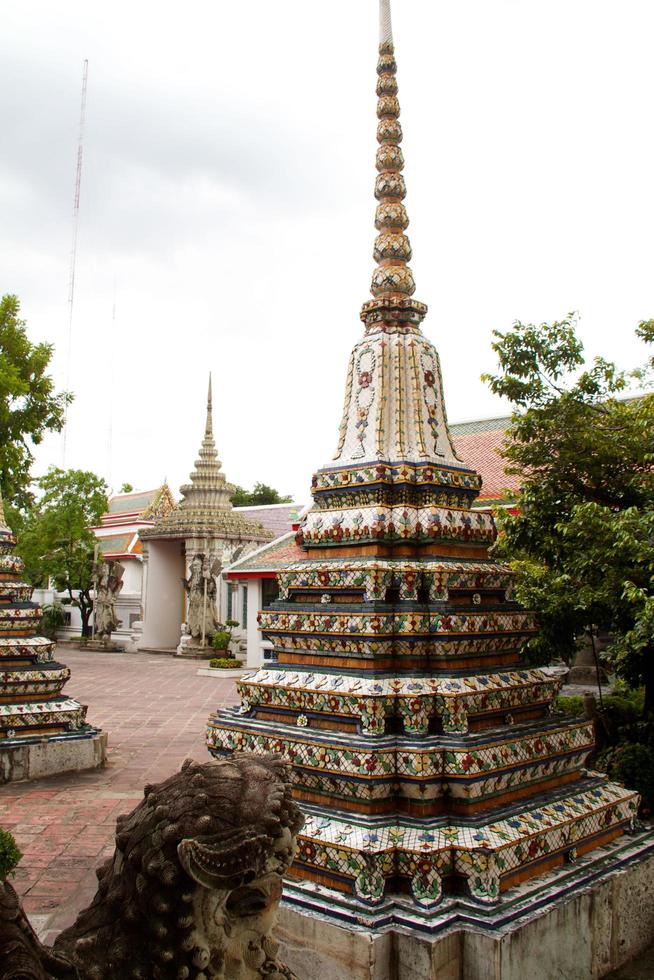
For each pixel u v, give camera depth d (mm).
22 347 25719
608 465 10297
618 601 9000
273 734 6887
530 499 10547
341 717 6660
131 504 58219
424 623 6793
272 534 45062
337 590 7199
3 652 13258
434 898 5648
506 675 7145
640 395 20453
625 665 10852
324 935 5574
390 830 5980
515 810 6355
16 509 39875
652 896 6961
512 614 7484
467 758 6062
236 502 77188
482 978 5281
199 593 41375
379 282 8219
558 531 10055
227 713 7641
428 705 6422
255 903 3344
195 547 41875
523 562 11008
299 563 7707
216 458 45094
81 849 9398
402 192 8414
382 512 7184
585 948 6078
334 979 5477
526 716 7246
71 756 13336
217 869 3072
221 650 37906
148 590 44938
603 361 10492
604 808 7012
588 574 9367
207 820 3141
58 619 52500
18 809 11117
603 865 6645
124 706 22016
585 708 11875
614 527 8320
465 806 6121
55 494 44750
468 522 7492
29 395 26047
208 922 3170
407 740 6277
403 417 7691
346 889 5855
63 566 45375
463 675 6793
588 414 10648
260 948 3424
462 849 5766
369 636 6672
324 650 7125
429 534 7133
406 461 7426
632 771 9477
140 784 12570
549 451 10672
